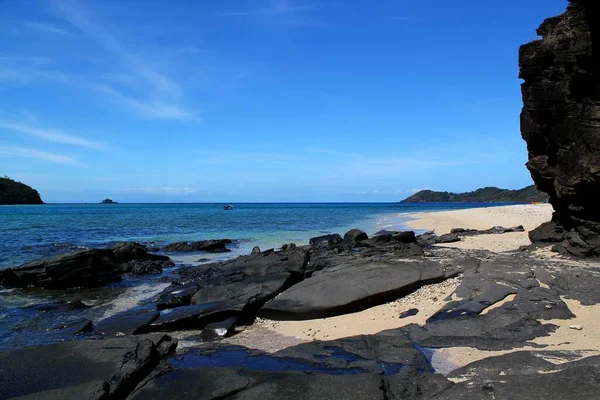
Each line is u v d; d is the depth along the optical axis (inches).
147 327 422.6
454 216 2218.3
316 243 1019.9
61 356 291.7
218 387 242.8
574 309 359.3
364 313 432.1
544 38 584.1
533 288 413.4
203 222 2144.4
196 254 1016.9
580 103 525.7
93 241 1295.5
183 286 590.6
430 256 653.9
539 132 604.7
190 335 408.8
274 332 399.2
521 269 489.1
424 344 317.4
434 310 404.8
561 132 554.6
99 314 502.3
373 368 274.8
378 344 319.0
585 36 500.1
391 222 2005.4
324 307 430.9
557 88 551.5
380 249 761.6
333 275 527.2
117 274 727.1
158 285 676.1
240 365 300.0
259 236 1395.2
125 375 262.2
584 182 518.9
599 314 343.9
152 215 2994.6
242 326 426.6
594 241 537.6
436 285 489.1
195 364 306.7
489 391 217.0
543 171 610.9
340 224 1915.6
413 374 259.1
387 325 385.4
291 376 253.3
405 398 226.7
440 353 299.6
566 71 534.6
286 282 537.6
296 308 434.3
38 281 658.2
